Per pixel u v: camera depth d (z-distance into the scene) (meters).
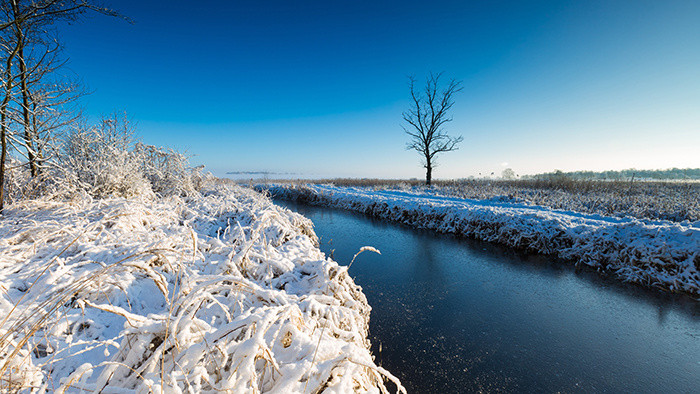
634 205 10.96
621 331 4.32
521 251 8.28
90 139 8.95
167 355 1.61
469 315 4.79
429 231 10.98
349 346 1.67
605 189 15.98
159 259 3.07
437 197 17.20
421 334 4.24
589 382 3.32
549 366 3.57
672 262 5.74
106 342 1.67
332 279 3.13
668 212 9.95
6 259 2.92
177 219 5.96
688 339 4.12
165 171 11.24
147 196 8.16
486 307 5.06
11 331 1.57
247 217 6.48
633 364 3.62
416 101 27.05
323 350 1.60
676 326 4.43
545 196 14.94
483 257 7.77
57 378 1.70
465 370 3.48
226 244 4.12
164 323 1.67
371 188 26.30
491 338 4.14
